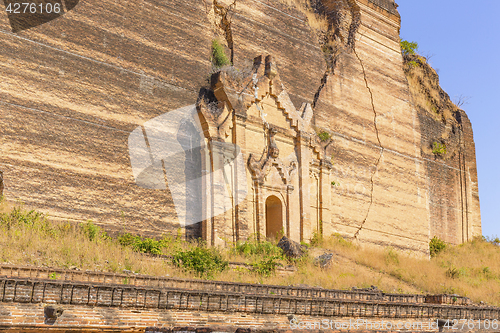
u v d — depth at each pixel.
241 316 11.62
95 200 21.62
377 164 36.50
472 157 47.84
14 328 9.15
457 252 41.59
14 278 9.35
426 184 40.94
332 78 34.78
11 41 20.34
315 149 31.69
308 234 29.92
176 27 26.44
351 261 27.88
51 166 20.56
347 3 38.19
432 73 47.03
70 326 9.70
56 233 17.55
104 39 23.33
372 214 35.19
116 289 10.32
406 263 30.64
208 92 27.19
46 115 20.81
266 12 31.92
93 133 22.09
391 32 40.56
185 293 11.04
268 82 29.66
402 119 39.59
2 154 19.36
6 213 17.59
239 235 25.92
